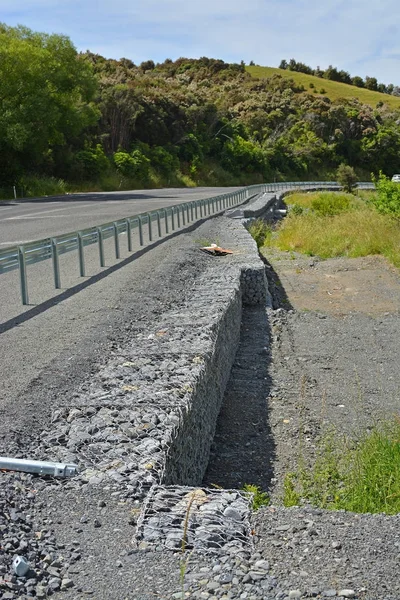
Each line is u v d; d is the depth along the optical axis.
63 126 61.44
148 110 91.69
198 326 10.78
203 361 8.82
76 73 60.12
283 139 111.44
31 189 56.47
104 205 42.34
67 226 27.72
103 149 80.06
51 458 5.96
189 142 94.56
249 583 4.27
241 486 7.92
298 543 4.73
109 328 10.91
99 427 6.61
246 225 32.16
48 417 6.98
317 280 22.05
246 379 12.02
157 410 6.96
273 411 10.45
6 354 9.35
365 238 27.22
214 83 152.75
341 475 7.84
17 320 11.45
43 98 56.19
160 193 61.12
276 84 149.12
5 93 56.53
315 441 9.27
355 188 76.00
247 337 14.85
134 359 8.96
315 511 5.22
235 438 9.43
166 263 18.14
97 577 4.36
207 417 8.74
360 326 15.81
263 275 17.78
